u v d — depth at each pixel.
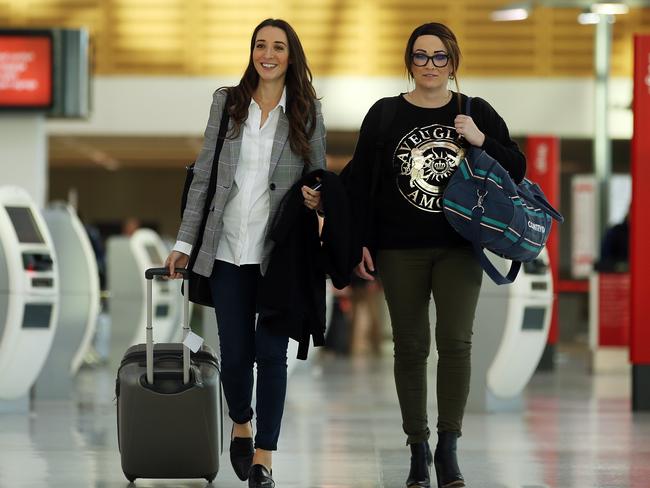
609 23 38.12
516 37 43.84
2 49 27.11
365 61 44.09
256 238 11.68
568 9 43.81
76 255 23.36
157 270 11.73
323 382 27.69
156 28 44.16
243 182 11.73
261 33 11.79
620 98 43.75
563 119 43.59
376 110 12.07
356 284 38.66
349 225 11.58
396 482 12.80
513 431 17.95
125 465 12.11
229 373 11.92
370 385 26.83
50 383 23.02
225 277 11.75
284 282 11.52
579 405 22.48
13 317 19.20
